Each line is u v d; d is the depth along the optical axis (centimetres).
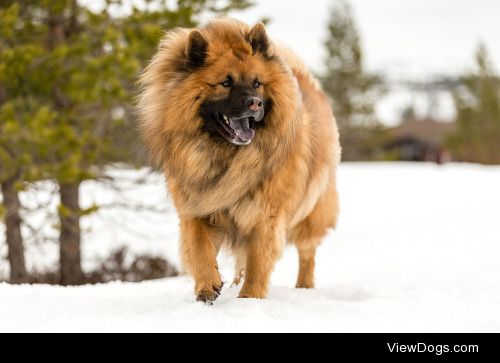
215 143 519
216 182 523
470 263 745
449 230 1197
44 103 1137
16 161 1022
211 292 509
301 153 554
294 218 593
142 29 1059
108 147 1112
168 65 531
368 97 4528
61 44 1074
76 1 1112
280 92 522
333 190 659
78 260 1166
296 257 1080
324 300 530
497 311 472
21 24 1088
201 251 523
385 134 4581
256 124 518
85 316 457
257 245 533
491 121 4891
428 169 2941
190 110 513
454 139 5044
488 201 1705
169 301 534
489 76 5028
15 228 1127
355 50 4509
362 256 1009
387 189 2164
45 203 1121
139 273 1235
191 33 512
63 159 1063
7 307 492
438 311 474
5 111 999
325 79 4438
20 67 1005
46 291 609
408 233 1239
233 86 507
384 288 606
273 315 454
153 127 535
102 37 1070
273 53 531
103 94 1023
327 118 658
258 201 526
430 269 717
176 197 539
